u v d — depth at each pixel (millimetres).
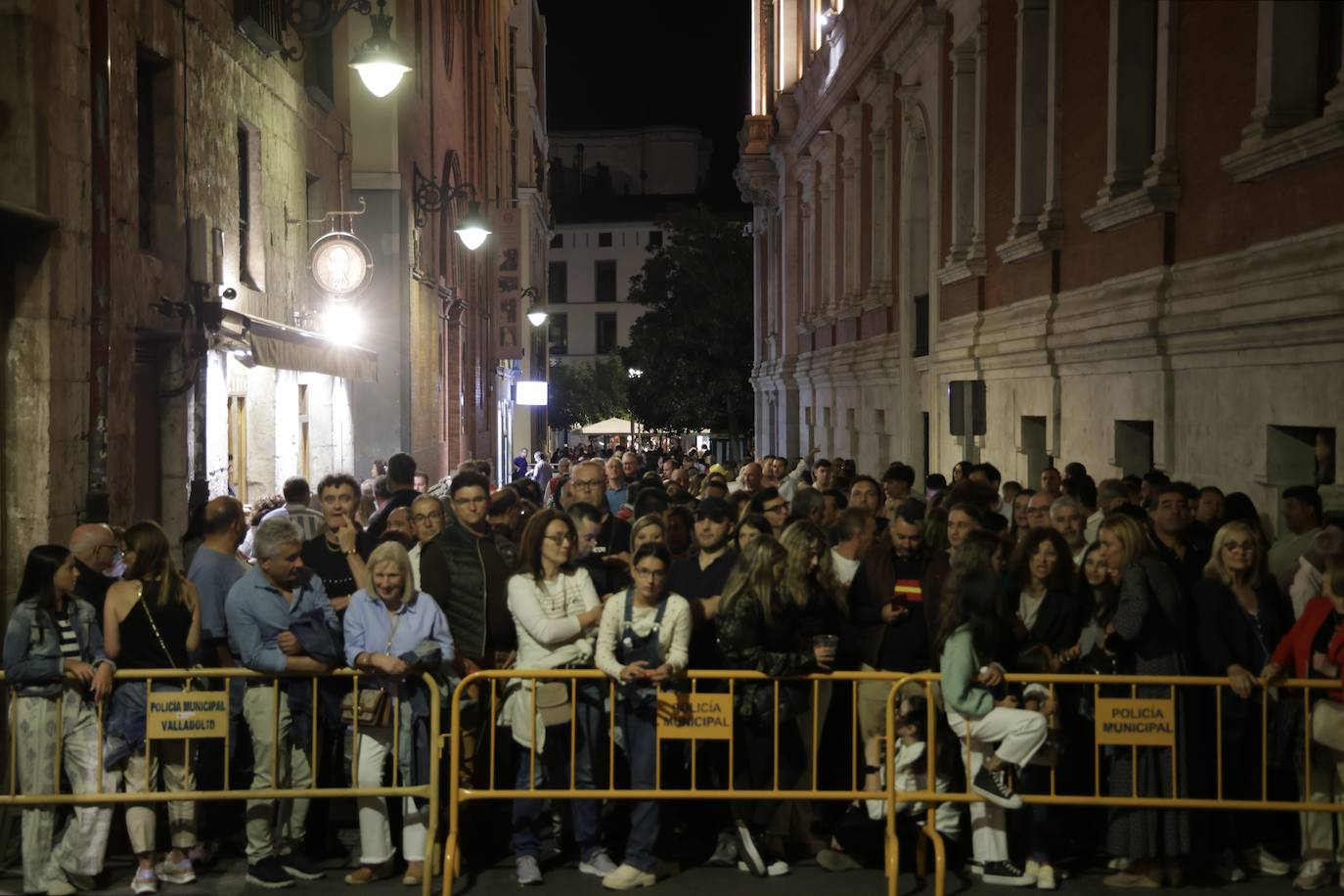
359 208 23812
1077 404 15547
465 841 8969
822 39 33562
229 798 8141
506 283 46750
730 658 8320
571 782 8250
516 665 8656
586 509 10500
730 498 12414
